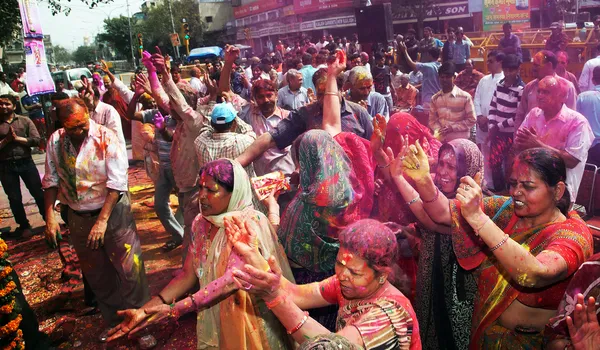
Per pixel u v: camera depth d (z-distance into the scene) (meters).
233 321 2.69
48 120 11.02
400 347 1.94
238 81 12.82
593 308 1.84
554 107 4.37
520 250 2.13
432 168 3.63
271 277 2.07
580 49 11.23
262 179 3.45
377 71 9.31
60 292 5.36
